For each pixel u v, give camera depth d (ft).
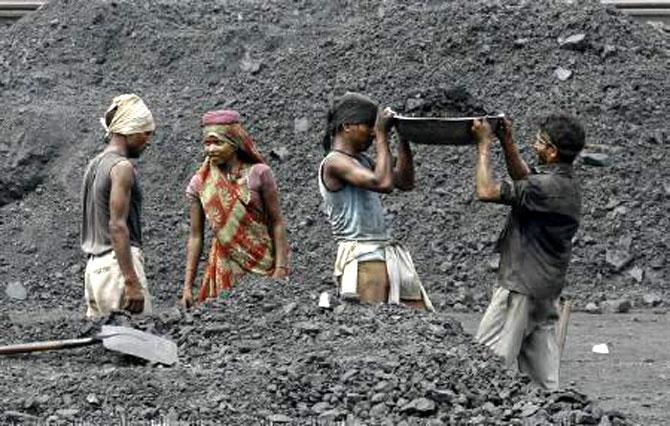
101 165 71.56
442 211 128.77
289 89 147.23
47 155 146.20
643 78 144.97
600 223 127.54
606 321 110.32
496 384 60.85
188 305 74.90
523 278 64.64
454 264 123.44
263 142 140.46
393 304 68.44
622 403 76.18
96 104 155.22
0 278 126.62
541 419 57.82
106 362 64.64
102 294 71.36
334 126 69.51
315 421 57.26
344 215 69.10
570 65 146.10
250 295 69.87
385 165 67.15
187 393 59.16
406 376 60.75
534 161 130.62
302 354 63.41
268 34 163.32
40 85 159.53
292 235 127.13
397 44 149.18
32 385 59.98
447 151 135.64
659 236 126.52
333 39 154.10
